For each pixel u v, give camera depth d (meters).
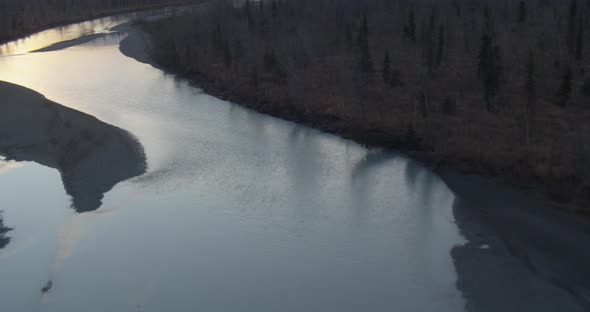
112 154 40.28
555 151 35.53
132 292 24.86
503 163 35.19
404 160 38.41
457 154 37.06
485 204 31.45
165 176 36.66
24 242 29.14
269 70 58.72
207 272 26.17
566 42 58.38
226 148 41.47
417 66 54.84
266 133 44.62
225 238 29.00
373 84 51.81
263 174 36.81
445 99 46.22
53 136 43.78
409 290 24.66
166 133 44.69
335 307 23.72
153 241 28.78
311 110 47.56
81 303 24.22
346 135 43.16
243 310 23.62
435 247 27.77
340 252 27.62
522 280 24.78
